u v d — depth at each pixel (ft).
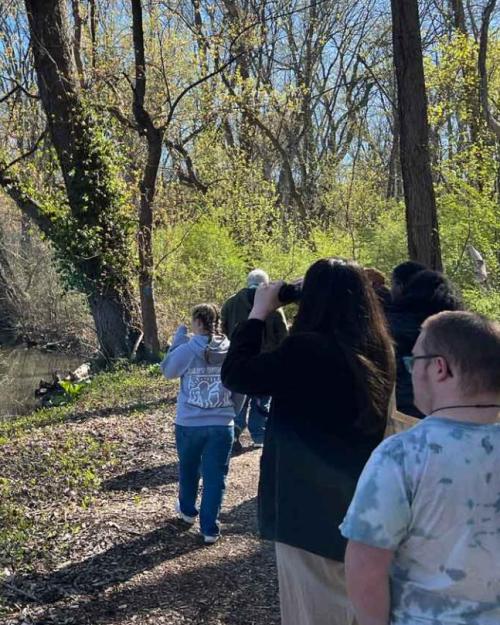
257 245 71.87
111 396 40.75
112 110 54.85
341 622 9.09
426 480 5.98
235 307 24.86
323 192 92.73
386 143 133.59
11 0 57.52
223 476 17.92
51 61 51.11
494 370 6.17
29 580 15.58
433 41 83.66
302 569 9.23
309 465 9.20
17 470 24.76
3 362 69.26
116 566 16.43
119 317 54.80
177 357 17.57
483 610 5.92
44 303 78.23
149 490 22.74
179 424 17.99
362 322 9.33
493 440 6.10
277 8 75.87
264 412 19.11
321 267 9.60
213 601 14.83
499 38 72.84
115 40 62.44
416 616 6.01
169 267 65.00
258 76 92.27
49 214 54.19
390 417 9.73
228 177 74.90
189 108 64.95
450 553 5.97
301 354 9.22
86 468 25.07
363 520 6.04
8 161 56.29
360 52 116.47
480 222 52.85
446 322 6.42
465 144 63.31
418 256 32.48
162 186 69.15
